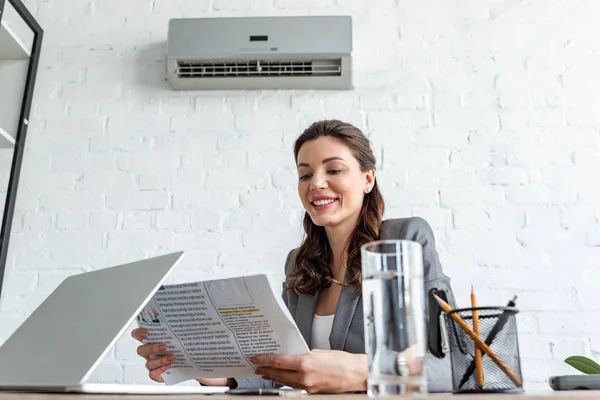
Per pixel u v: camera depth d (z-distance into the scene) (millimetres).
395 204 2514
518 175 2531
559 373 2307
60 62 2764
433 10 2750
